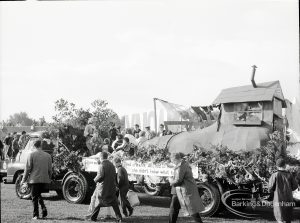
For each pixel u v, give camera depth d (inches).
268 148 329.4
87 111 465.7
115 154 393.1
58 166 414.6
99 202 312.2
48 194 498.3
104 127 468.4
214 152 344.2
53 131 443.5
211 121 462.6
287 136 365.7
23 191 428.1
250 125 353.1
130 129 505.7
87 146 441.7
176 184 283.0
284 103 374.3
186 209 282.5
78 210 367.6
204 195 342.0
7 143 672.4
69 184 414.6
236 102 359.3
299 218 341.4
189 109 538.6
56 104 454.9
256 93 353.1
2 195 450.0
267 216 353.1
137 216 343.0
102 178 310.8
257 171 321.1
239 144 345.7
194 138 369.7
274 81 355.9
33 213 323.3
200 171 337.7
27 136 484.7
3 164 575.5
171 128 542.9
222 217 349.4
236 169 326.3
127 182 336.5
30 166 323.3
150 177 368.8
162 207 395.2
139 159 378.3
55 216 334.6
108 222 316.8
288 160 332.2
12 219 316.5
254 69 360.5
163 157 367.6
